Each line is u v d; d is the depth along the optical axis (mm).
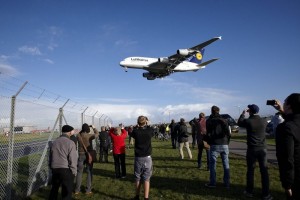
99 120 18922
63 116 9445
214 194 6910
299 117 3236
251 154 6484
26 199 6840
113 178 9250
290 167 3115
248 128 6484
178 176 9203
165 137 30672
